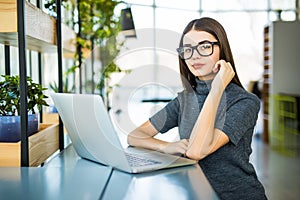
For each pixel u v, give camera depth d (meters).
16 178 0.97
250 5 10.07
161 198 0.80
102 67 2.19
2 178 0.97
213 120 1.21
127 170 1.00
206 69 1.31
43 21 1.30
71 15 2.86
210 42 1.31
